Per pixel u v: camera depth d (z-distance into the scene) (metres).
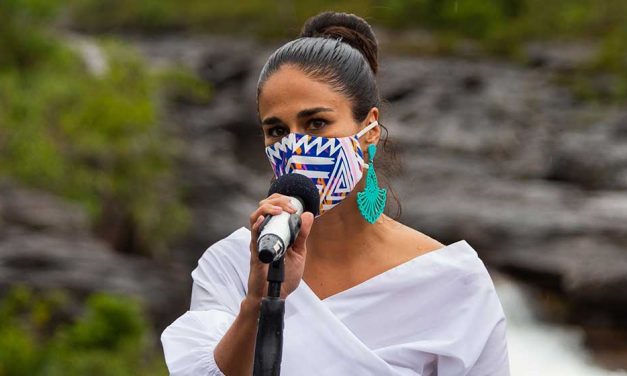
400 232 6.18
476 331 5.92
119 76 46.06
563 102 61.62
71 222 34.34
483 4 75.94
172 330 5.90
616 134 55.97
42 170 38.53
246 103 65.88
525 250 43.94
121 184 40.66
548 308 41.47
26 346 25.53
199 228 45.19
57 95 42.34
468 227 45.47
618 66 65.69
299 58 5.77
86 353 26.19
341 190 5.68
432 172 51.91
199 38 80.44
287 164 5.66
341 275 6.01
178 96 62.62
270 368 4.97
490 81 65.31
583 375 34.97
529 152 54.12
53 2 46.88
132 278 32.41
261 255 4.80
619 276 39.78
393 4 77.00
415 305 5.91
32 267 30.78
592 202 47.12
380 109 6.02
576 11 75.12
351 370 5.66
